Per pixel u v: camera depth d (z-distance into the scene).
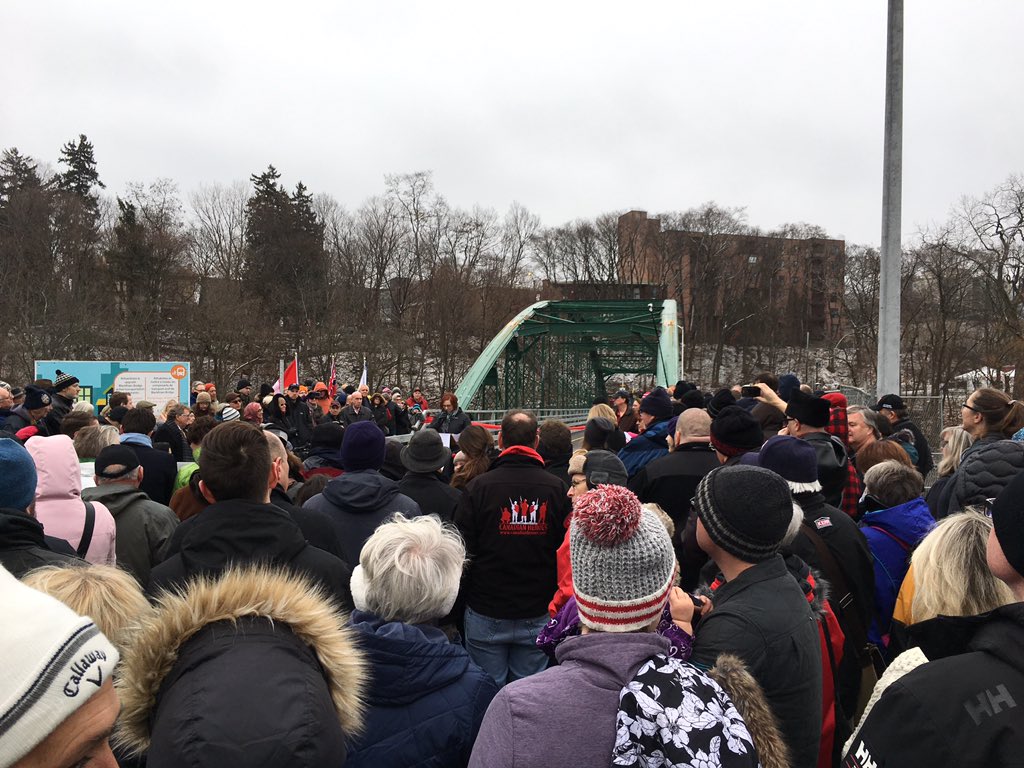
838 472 3.89
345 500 3.88
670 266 88.88
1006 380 36.53
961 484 3.49
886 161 9.19
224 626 1.55
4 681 0.93
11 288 42.47
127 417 5.96
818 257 89.38
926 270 53.12
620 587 1.65
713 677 1.75
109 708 1.05
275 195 76.12
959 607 2.05
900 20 9.04
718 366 84.06
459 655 2.14
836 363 81.06
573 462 4.19
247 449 2.59
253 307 56.84
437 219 83.12
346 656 1.63
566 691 1.55
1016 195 38.97
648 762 1.41
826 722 2.52
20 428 8.01
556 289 89.94
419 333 73.69
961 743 1.30
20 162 62.56
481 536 4.06
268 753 1.32
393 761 1.94
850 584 2.95
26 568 2.42
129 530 3.92
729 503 2.25
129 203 56.72
